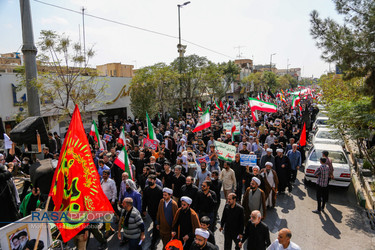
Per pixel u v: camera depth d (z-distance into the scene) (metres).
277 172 9.61
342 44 7.21
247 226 5.14
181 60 26.33
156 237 6.25
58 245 4.81
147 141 10.38
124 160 7.64
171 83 24.58
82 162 4.12
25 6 10.68
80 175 4.09
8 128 15.18
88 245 6.52
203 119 12.78
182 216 5.22
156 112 22.55
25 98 15.43
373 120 9.07
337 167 9.95
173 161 12.71
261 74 61.19
